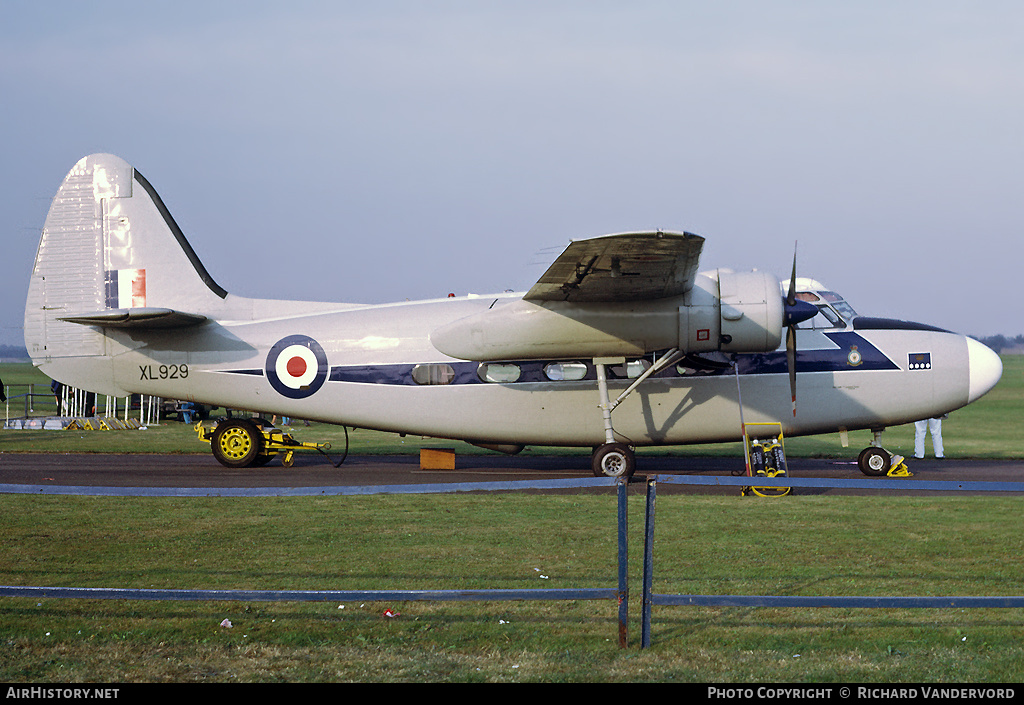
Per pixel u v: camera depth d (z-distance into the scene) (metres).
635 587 12.92
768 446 26.75
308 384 28.06
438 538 16.62
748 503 21.11
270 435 29.95
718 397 26.67
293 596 10.09
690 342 24.41
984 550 15.60
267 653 10.15
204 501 21.20
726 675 9.58
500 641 10.57
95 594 10.11
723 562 14.65
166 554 15.07
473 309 27.94
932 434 33.78
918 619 11.53
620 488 10.29
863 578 13.47
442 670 9.68
